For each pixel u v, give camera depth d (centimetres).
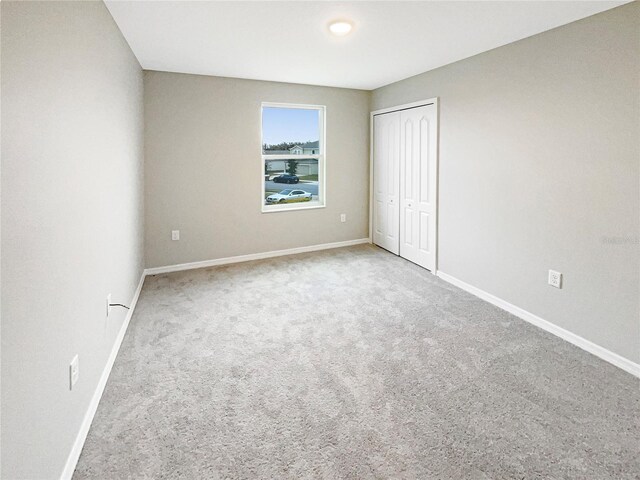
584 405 200
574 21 256
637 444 172
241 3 239
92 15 205
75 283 169
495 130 327
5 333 108
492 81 327
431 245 425
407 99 450
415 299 352
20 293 117
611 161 239
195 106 430
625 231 234
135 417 190
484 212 345
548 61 276
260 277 417
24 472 119
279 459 163
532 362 243
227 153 454
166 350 258
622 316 238
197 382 220
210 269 447
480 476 154
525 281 307
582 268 261
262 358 248
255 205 480
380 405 200
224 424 185
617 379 224
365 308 331
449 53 340
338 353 254
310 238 524
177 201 436
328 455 166
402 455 166
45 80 140
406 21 266
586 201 255
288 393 210
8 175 111
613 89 235
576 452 167
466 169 364
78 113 178
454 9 245
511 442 173
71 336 163
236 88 448
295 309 329
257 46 323
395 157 486
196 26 277
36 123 131
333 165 524
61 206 154
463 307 333
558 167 273
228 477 154
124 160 296
